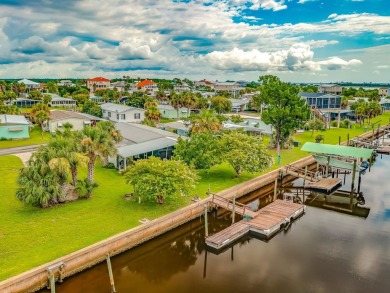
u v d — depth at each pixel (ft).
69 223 95.81
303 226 115.55
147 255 95.86
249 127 241.14
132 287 78.79
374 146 233.96
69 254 79.71
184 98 323.16
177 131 233.35
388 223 118.52
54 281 73.82
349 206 135.85
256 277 84.02
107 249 86.48
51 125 232.94
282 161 184.55
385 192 153.99
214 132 174.91
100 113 304.30
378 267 88.84
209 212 119.44
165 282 81.46
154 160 114.42
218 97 356.59
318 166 176.45
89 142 115.75
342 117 351.87
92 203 111.04
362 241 104.01
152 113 262.88
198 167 144.25
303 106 196.75
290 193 151.84
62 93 498.28
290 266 89.40
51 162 102.27
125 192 122.62
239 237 103.30
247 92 606.14
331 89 522.06
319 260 92.48
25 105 358.43
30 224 94.17
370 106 314.76
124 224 96.89
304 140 242.99
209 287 79.46
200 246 100.58
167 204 112.88
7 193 116.78
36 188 101.24
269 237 105.60
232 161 139.85
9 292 68.13
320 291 78.38
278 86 194.18
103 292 76.43
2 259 76.59
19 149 183.73
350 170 166.20
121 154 147.13
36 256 78.33
